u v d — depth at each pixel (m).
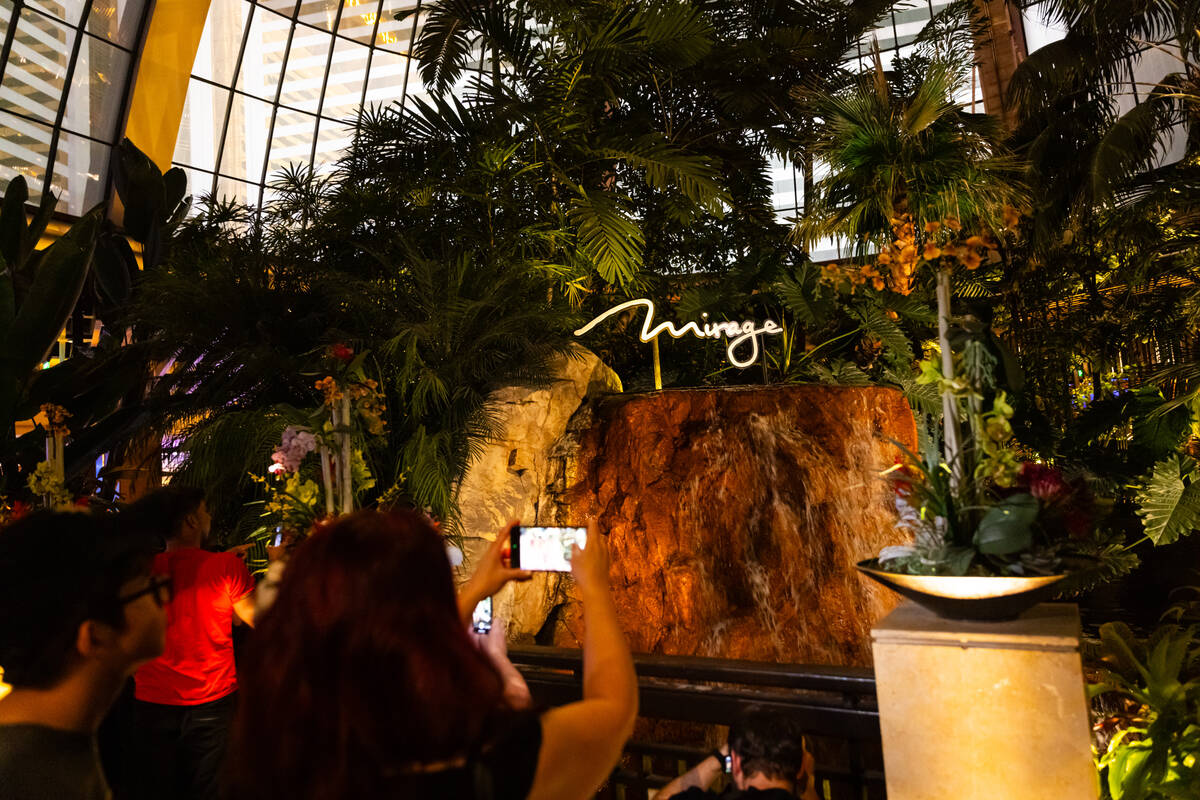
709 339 8.75
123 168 8.73
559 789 0.93
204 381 6.50
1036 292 12.13
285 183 8.73
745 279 8.93
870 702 2.13
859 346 9.59
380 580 0.89
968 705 1.77
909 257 2.24
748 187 10.89
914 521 1.96
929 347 9.00
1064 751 1.70
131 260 8.79
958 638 1.77
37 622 1.12
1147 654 3.58
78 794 1.10
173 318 6.30
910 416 6.96
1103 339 11.94
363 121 8.38
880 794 3.62
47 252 5.81
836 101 7.98
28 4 13.98
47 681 1.14
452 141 7.82
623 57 7.86
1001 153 8.84
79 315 10.10
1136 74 14.17
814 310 8.23
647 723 5.31
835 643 6.03
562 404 5.99
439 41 9.89
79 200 15.39
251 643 0.93
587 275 7.76
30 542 1.16
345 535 0.93
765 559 6.12
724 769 2.17
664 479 6.14
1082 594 9.11
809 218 8.57
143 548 1.24
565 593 5.86
